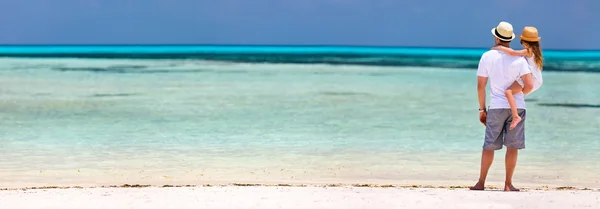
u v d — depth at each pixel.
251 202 9.86
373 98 36.81
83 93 38.41
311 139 21.06
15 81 48.16
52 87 42.69
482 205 9.62
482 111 11.15
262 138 21.12
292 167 16.36
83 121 25.27
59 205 9.62
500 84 10.80
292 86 45.56
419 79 54.75
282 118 26.80
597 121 26.58
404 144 20.19
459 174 15.55
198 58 110.81
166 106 31.36
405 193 10.78
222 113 28.55
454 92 41.38
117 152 18.39
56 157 17.56
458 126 24.70
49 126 23.73
